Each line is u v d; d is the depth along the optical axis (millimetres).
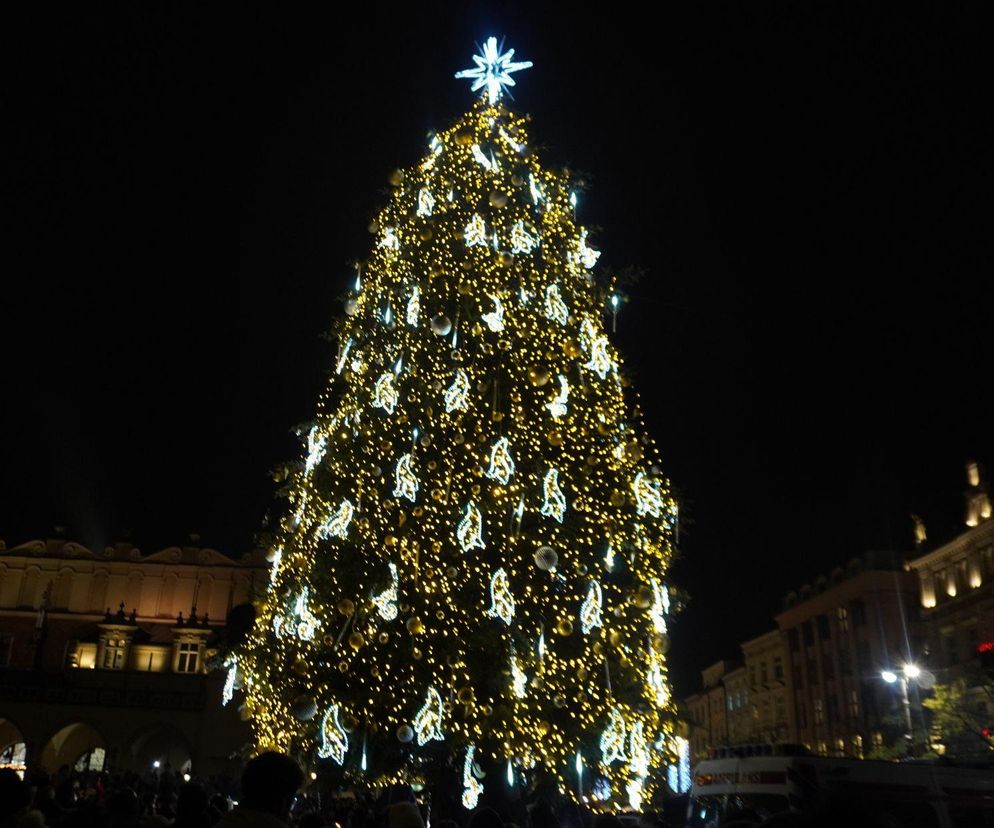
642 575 20078
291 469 23953
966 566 54406
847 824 3100
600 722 18781
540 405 20422
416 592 19016
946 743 38594
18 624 55031
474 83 24953
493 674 18656
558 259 22594
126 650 53281
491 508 19141
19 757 49562
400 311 22062
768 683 78062
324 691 19234
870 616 60281
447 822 9250
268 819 4539
